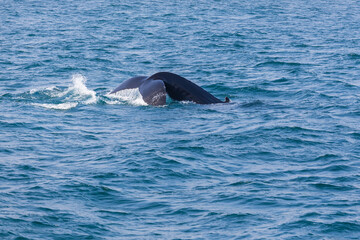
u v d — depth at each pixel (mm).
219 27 164000
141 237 37906
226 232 38594
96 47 126562
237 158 53969
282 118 68625
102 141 59438
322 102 77438
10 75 94875
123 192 45250
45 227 38688
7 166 50719
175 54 119438
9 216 39906
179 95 76375
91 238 37625
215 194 45094
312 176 49344
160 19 182500
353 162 52812
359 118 68750
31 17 181750
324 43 134500
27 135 60969
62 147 57125
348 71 100312
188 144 57938
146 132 63031
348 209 42156
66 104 74625
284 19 187375
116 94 77688
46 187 45656
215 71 101062
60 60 109812
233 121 67375
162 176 48812
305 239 37594
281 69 102438
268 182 47875
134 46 129000
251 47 128625
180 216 41125
